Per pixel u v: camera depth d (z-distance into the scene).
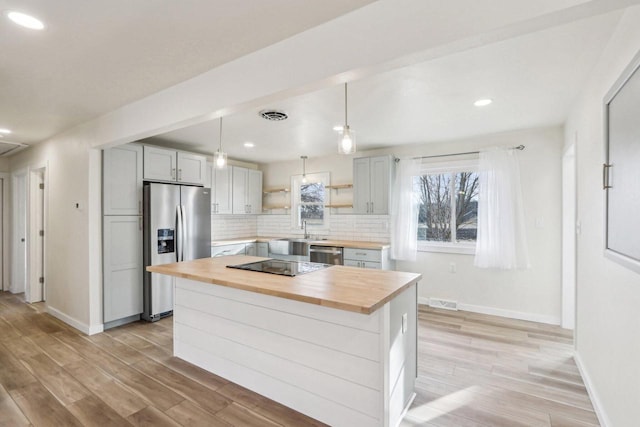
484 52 1.98
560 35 1.79
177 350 2.93
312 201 5.76
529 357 2.92
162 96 2.63
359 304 1.64
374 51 1.58
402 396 2.12
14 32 1.79
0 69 2.24
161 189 3.97
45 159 4.29
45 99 2.83
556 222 3.75
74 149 3.71
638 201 1.41
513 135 3.95
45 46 1.94
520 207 3.88
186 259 4.21
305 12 1.64
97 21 1.69
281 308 2.24
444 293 4.46
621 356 1.70
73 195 3.72
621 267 1.70
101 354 3.00
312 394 2.10
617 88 1.65
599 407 2.05
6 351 3.06
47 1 1.52
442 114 3.22
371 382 1.87
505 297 4.05
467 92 2.64
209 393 2.37
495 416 2.10
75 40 1.88
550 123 3.56
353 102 2.88
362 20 1.61
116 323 3.76
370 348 1.87
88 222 3.49
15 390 2.39
